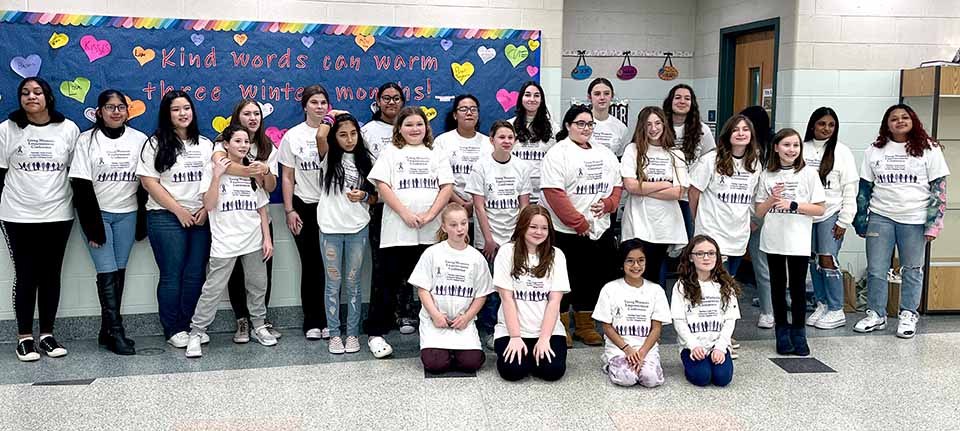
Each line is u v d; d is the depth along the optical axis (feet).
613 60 22.27
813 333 16.38
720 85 21.36
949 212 18.51
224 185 14.71
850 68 18.28
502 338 13.66
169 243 15.11
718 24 21.43
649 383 12.92
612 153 15.12
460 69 17.01
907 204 16.01
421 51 16.81
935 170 15.93
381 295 14.88
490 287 13.98
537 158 15.88
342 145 14.49
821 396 12.64
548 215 13.44
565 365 13.50
